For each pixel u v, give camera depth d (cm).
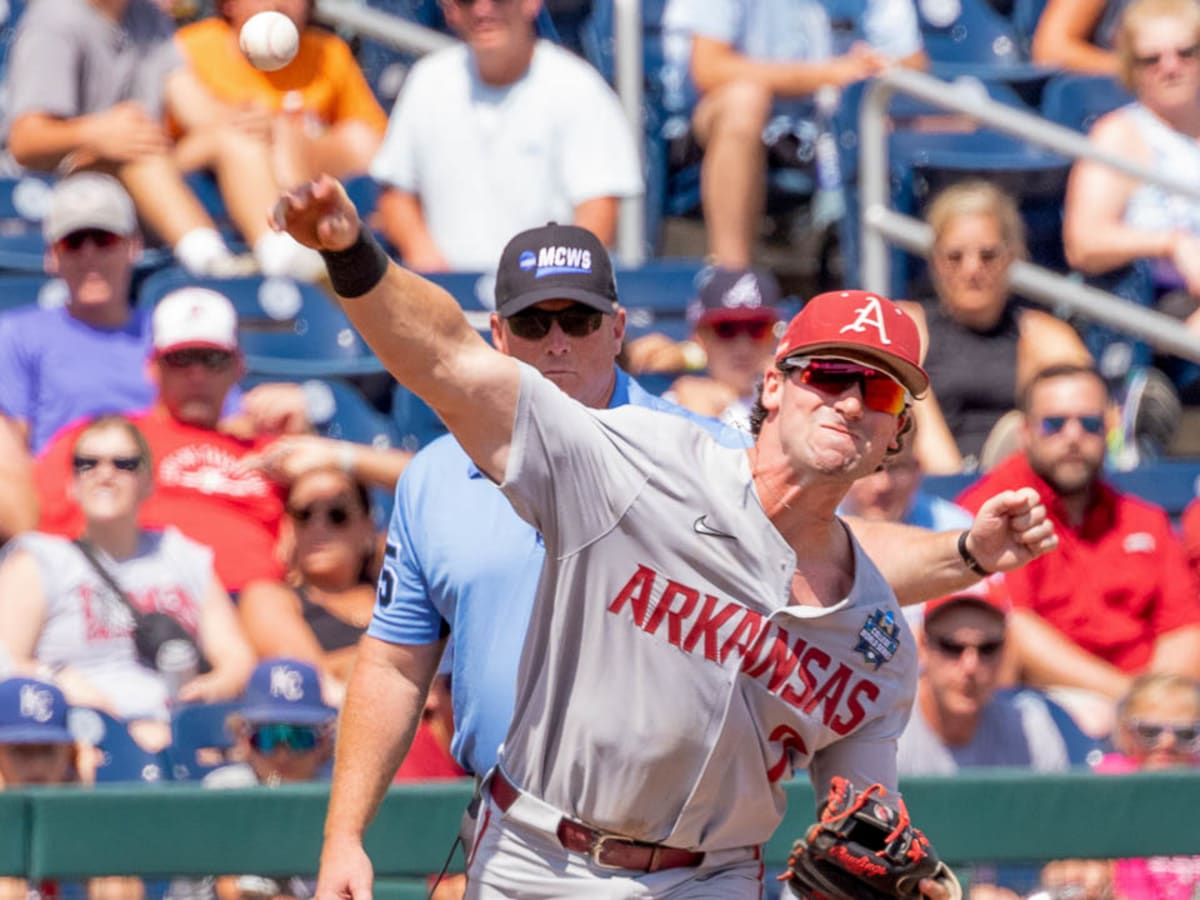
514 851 1193
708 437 1162
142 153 2728
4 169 2858
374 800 1284
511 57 2648
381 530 2358
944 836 1530
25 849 1474
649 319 2700
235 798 1495
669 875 1180
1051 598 2264
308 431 2400
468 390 1077
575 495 1116
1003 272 2609
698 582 1133
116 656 2058
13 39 3066
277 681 1855
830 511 1150
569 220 2661
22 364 2456
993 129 2898
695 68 2909
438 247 2677
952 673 1861
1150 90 2861
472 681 1273
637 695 1138
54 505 2259
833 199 2953
